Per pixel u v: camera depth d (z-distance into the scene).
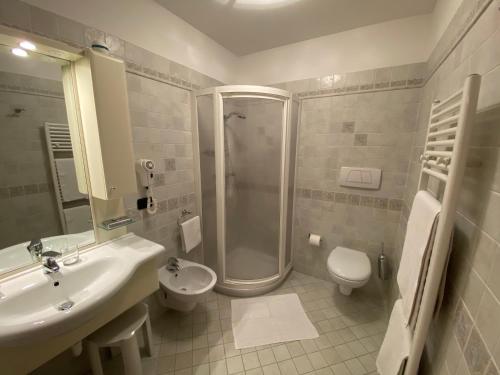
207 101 1.87
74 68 1.15
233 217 2.24
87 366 1.42
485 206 0.66
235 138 2.12
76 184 1.24
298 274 2.47
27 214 1.08
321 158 2.18
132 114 1.48
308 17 1.73
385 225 2.01
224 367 1.45
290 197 2.25
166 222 1.84
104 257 1.19
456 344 0.74
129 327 1.19
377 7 1.59
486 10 0.78
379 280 2.11
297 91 2.18
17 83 1.01
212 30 1.93
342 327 1.76
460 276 0.77
